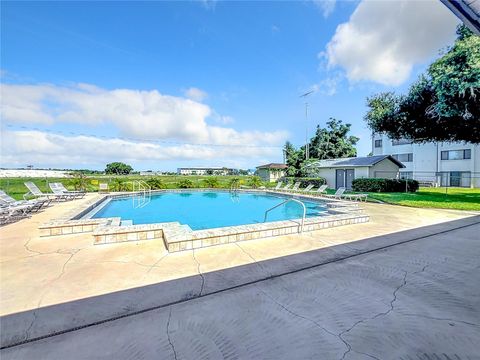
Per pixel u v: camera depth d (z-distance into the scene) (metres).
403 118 13.59
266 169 37.56
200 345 2.02
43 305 2.62
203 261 3.99
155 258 4.09
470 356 1.91
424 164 27.19
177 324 2.31
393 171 21.05
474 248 4.84
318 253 4.47
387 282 3.26
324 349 1.98
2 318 2.37
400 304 2.69
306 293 2.95
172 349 1.97
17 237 5.32
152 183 19.47
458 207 10.58
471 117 11.38
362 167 19.77
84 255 4.20
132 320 2.37
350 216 7.04
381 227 6.69
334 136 35.06
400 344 2.04
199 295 2.88
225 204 14.39
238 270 3.64
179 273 3.50
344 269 3.72
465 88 9.60
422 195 15.75
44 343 2.04
